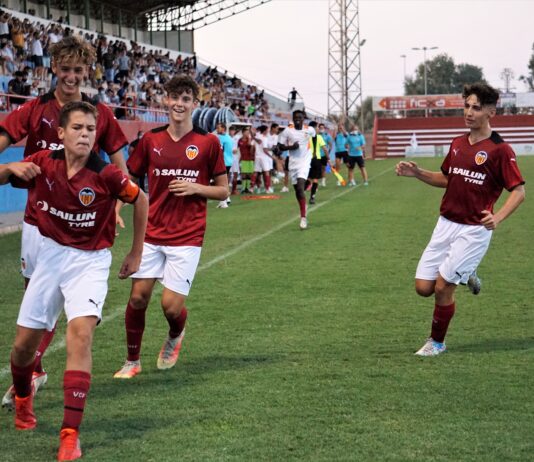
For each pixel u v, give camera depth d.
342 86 59.25
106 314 8.48
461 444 4.60
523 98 66.31
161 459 4.45
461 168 6.55
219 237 14.80
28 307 4.85
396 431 4.82
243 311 8.48
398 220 16.80
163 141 6.38
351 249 12.86
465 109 6.54
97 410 5.36
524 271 10.61
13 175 4.73
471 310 8.38
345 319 8.05
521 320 7.89
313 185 20.86
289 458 4.43
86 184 4.75
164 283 6.34
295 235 14.82
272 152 27.41
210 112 27.55
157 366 6.46
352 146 27.53
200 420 5.10
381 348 6.89
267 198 23.55
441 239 6.65
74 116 4.66
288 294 9.36
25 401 5.04
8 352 6.96
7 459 4.52
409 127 62.47
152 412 5.29
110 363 6.61
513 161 6.46
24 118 5.71
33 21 33.22
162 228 6.34
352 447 4.58
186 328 7.77
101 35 35.75
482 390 5.60
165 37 49.84
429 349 6.65
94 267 4.88
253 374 6.14
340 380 5.92
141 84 35.28
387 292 9.38
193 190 6.20
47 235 4.86
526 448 4.52
